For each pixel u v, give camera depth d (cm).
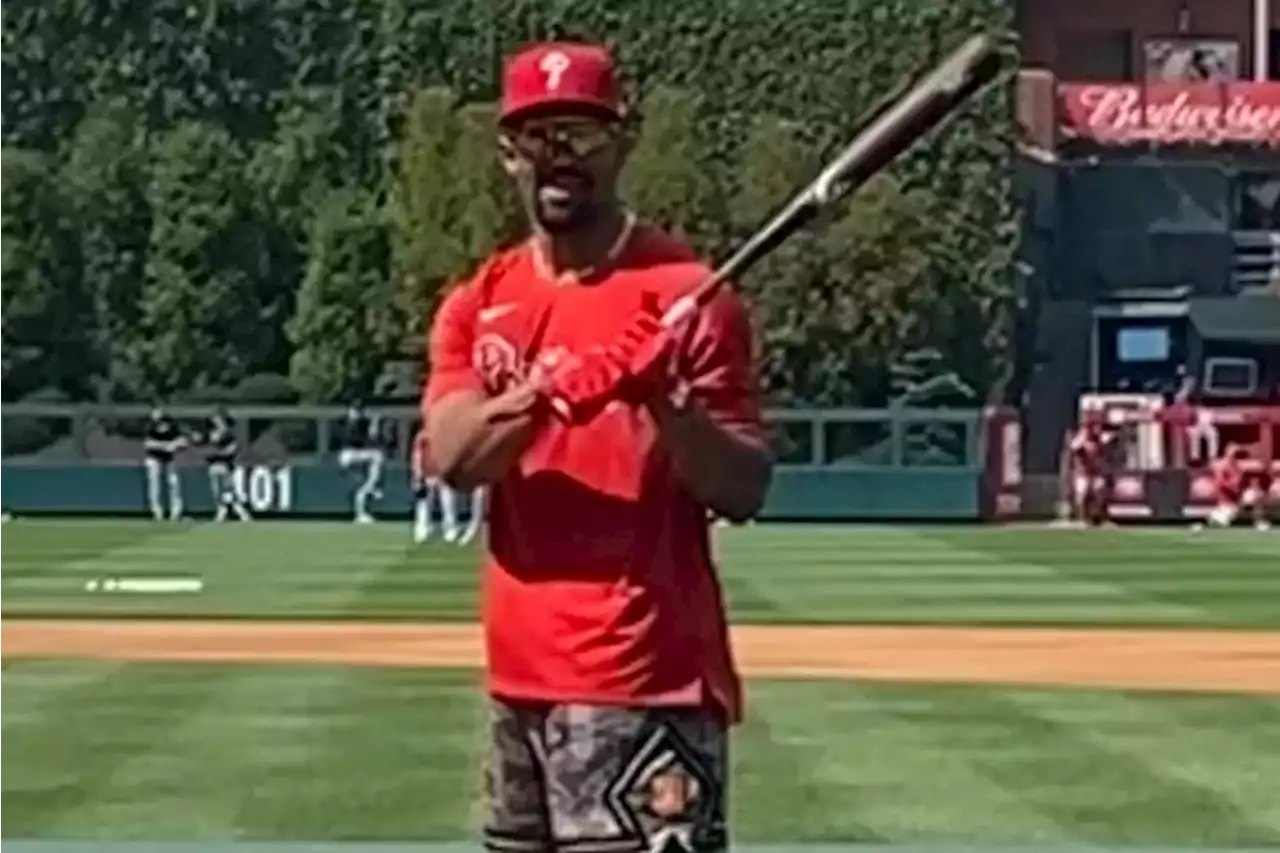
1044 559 4197
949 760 1722
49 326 6269
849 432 5819
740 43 6462
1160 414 5706
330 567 3862
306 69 6544
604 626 673
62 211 6303
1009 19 6506
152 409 5809
